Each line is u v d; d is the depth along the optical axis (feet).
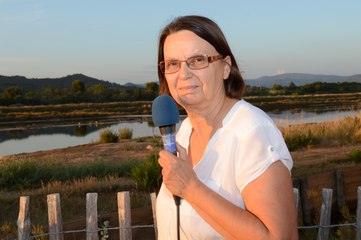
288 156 5.19
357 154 38.81
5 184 35.53
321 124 63.52
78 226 18.34
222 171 5.46
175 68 5.86
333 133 57.88
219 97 5.87
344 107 202.90
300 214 22.21
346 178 24.84
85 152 63.36
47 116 199.62
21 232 14.24
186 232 5.64
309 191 23.15
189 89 5.76
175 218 5.93
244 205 5.37
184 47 5.74
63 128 143.95
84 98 364.79
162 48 6.09
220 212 4.99
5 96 361.30
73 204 26.94
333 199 24.18
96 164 41.88
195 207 5.34
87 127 145.07
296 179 22.59
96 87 402.52
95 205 14.33
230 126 5.55
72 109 247.70
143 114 214.07
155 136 78.43
